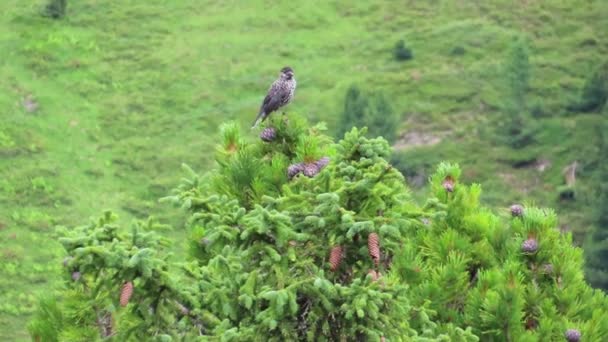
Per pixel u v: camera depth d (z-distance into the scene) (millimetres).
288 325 8859
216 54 124750
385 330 8961
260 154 12023
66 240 8172
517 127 112375
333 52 125688
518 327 13109
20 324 79375
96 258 8125
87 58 120312
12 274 84688
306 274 9023
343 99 117125
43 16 124188
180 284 8602
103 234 8328
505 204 103062
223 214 9375
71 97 113375
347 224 8789
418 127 113375
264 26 130000
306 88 119188
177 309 8617
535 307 13969
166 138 109938
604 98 114875
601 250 95000
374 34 128875
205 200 9516
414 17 131750
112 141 108125
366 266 9094
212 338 8664
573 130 112438
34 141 103812
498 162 108750
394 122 109938
